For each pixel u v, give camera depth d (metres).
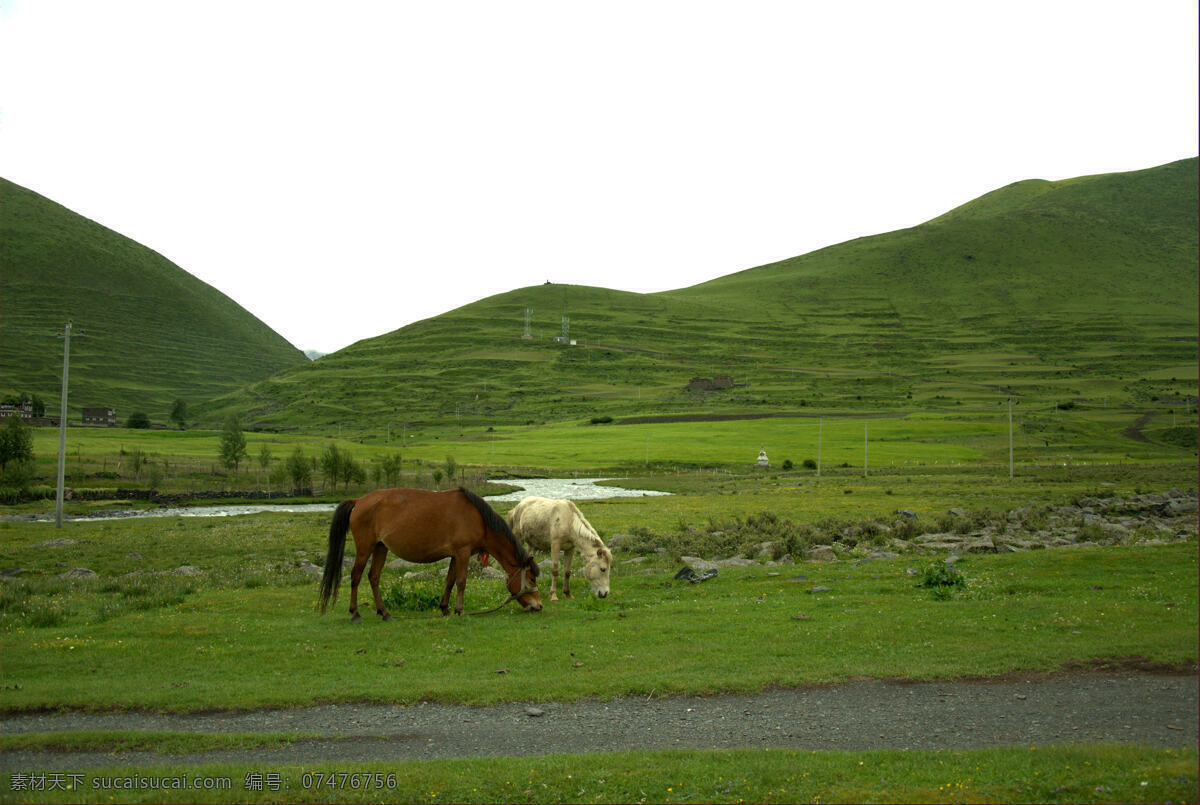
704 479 104.62
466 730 11.27
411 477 108.38
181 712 12.20
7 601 21.20
